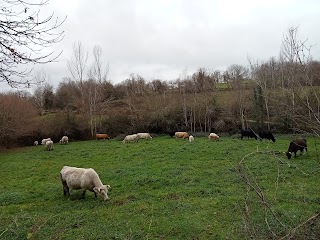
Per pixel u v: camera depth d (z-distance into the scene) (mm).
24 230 9523
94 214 11086
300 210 9633
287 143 26828
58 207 12328
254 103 37188
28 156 28406
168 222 9836
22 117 41500
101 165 21172
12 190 15734
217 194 12547
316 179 13766
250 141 29031
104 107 50469
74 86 60344
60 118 45562
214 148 24109
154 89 55500
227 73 53469
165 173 16594
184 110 43469
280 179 14016
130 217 10578
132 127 44656
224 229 9039
